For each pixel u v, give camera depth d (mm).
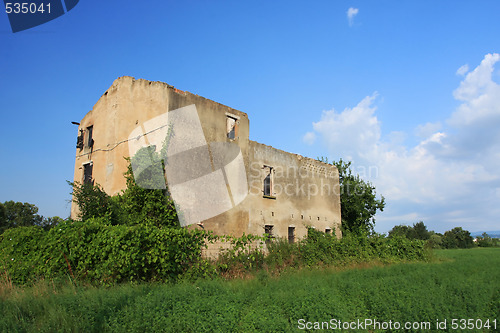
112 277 9812
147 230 10578
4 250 10914
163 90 16172
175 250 10883
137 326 6078
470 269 15297
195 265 11328
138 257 10039
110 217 14211
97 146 18266
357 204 29703
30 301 7434
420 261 21344
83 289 8695
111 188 16719
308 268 14867
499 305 8148
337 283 10656
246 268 12773
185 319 6465
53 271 10055
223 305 7359
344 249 18625
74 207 17719
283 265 14484
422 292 8914
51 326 6082
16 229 11406
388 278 11531
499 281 11711
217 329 6242
